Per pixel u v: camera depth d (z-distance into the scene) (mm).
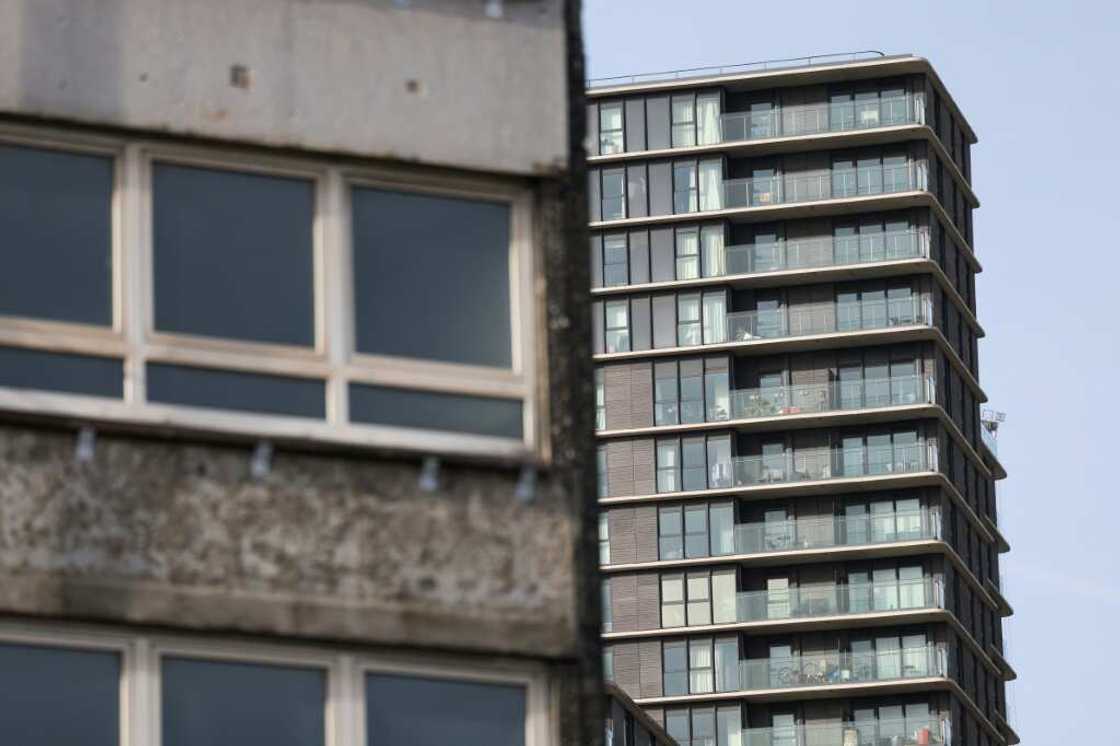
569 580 23234
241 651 22281
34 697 21641
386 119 23828
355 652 22609
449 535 23031
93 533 22031
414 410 23203
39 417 22031
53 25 23047
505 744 22844
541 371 23672
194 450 22469
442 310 23562
